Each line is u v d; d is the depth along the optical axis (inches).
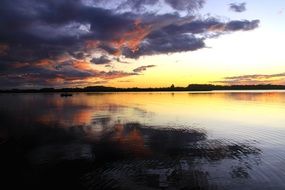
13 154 1088.2
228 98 5167.3
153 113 2524.6
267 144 1176.2
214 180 776.3
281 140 1253.7
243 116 2146.9
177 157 994.7
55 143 1268.5
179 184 753.6
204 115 2271.2
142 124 1802.4
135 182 775.7
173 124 1785.2
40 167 925.2
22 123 1946.4
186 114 2374.5
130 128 1644.9
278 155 1002.1
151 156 1015.6
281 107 2893.7
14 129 1681.8
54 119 2151.8
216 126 1679.4
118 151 1096.8
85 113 2618.1
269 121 1852.9
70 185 775.7
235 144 1184.2
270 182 757.3
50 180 815.1
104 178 814.5
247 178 783.7
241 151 1066.1
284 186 731.4
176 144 1197.1
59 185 779.4
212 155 1015.0
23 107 3609.7
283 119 1942.7
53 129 1660.9
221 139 1290.6
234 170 848.3
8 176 847.7
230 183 753.6
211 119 2007.9
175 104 3710.6
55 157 1035.3
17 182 805.2
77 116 2349.9
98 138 1359.5
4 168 917.8
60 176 841.5
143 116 2277.3
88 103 4362.7
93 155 1048.8
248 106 3085.6
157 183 764.6
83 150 1127.6
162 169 869.2
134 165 915.4
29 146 1218.0
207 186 738.8
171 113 2486.5
